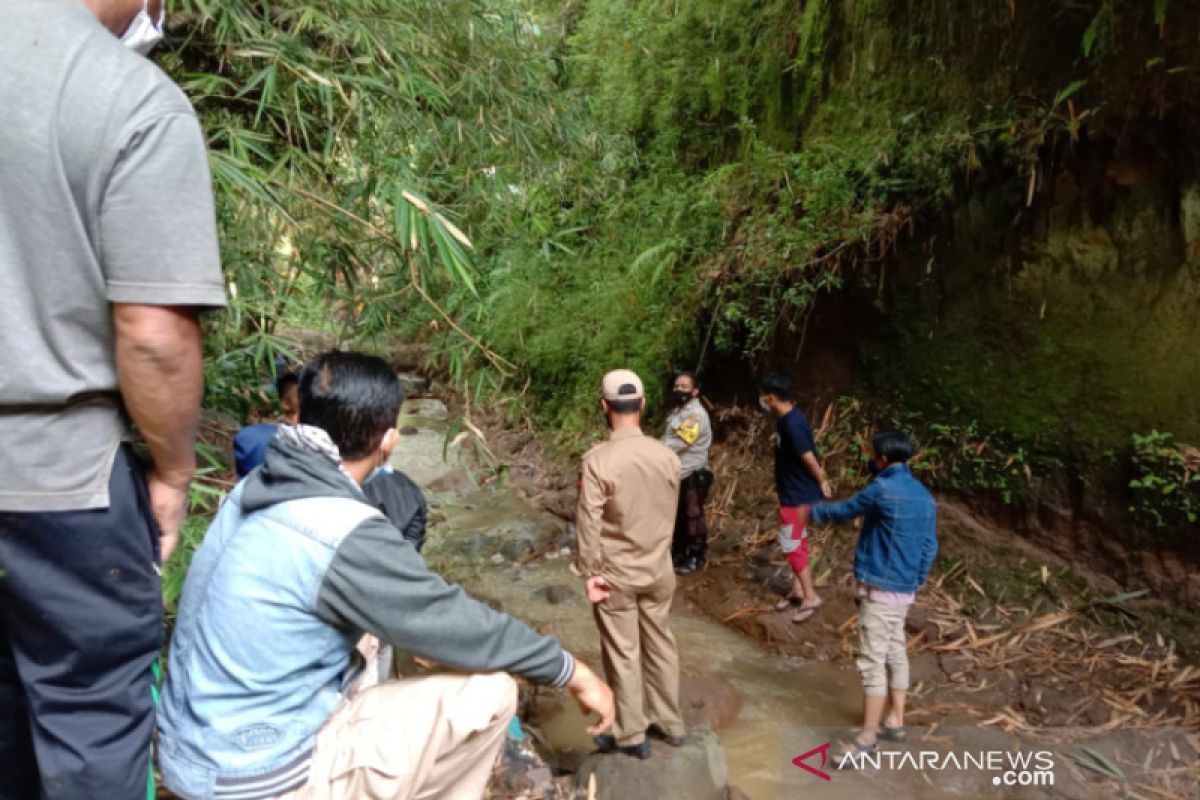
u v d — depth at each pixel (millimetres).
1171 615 3926
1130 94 3963
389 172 2562
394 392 1523
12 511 1060
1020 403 4625
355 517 1313
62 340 1045
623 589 3107
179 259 1058
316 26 2611
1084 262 4320
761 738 3658
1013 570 4512
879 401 5480
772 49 6535
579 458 7305
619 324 7297
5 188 994
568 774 3326
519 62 3797
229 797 1264
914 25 5191
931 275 5043
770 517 5699
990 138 4586
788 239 5656
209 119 2488
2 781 1304
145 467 1201
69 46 1018
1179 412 3975
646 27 7715
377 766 1335
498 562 5699
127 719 1200
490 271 5805
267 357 2932
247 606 1277
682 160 7574
